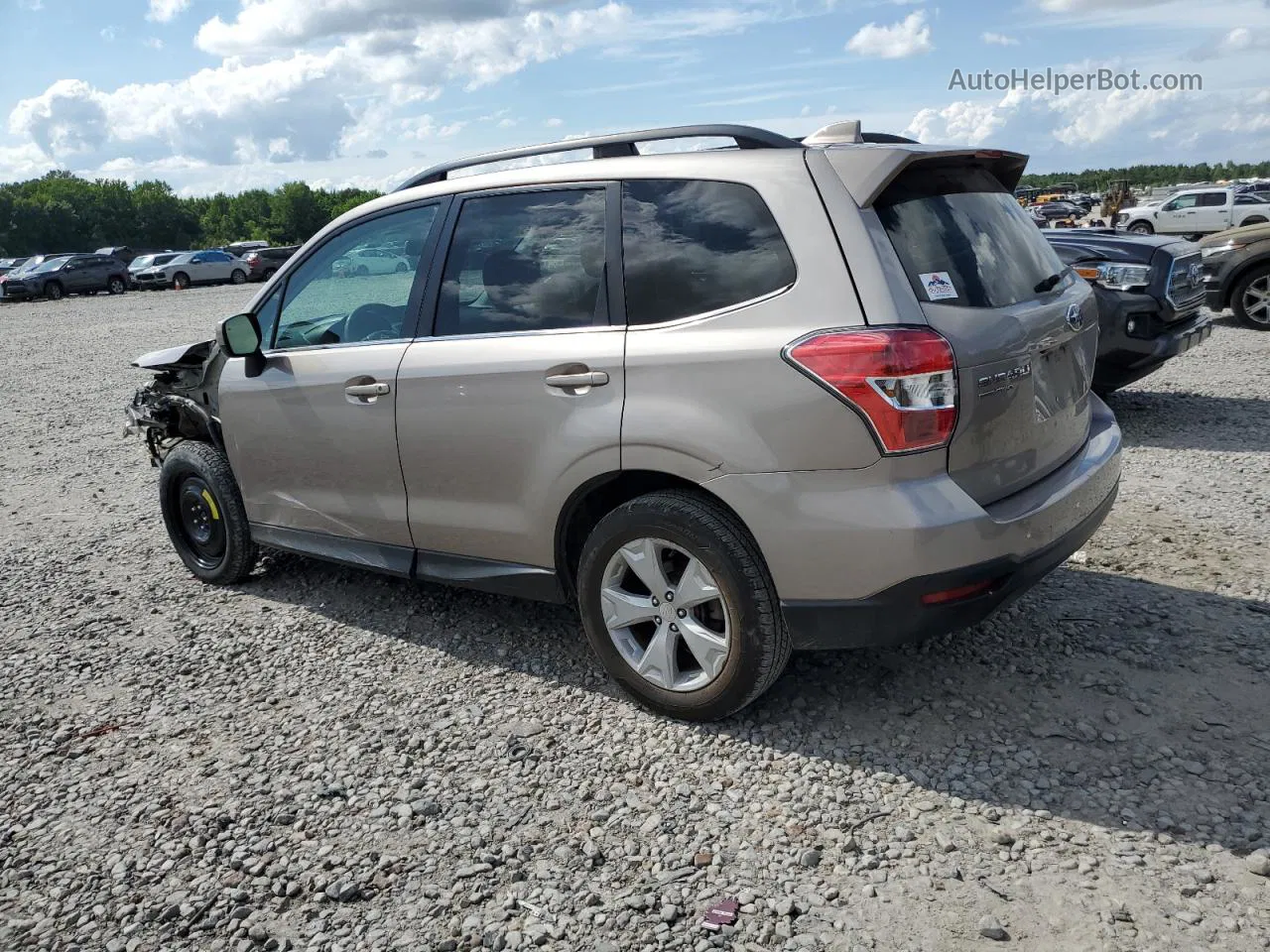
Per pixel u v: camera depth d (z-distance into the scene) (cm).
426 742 351
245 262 4178
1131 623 403
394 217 416
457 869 282
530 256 367
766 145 328
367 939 257
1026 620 411
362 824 306
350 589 504
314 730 366
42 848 306
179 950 259
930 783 305
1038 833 279
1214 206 2994
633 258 339
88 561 584
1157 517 532
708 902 261
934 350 286
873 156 306
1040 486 328
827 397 291
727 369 309
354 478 424
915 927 247
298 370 436
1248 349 1025
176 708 391
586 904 264
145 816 319
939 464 293
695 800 306
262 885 281
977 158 336
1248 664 364
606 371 334
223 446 514
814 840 283
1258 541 487
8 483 805
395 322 408
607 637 357
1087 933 241
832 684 368
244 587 520
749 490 307
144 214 12794
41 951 261
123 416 1079
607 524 344
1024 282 336
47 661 442
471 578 397
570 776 324
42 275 3709
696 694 339
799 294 303
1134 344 713
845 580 300
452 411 378
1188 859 264
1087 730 327
